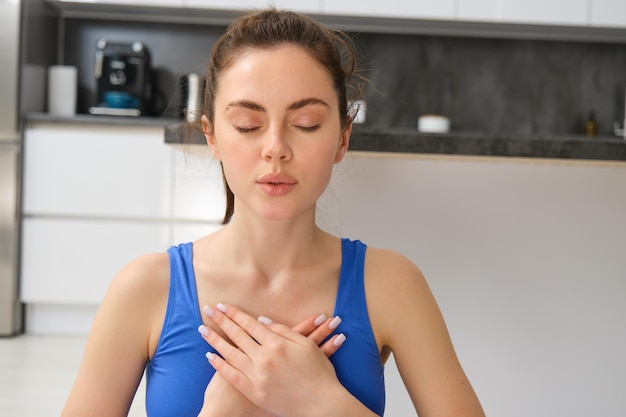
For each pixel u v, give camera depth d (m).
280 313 0.86
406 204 1.64
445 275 1.64
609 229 1.65
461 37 4.22
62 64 4.14
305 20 0.82
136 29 4.16
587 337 1.65
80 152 3.56
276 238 0.85
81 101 4.14
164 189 3.57
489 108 4.23
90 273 3.57
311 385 0.80
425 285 0.92
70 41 4.14
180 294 0.86
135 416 2.21
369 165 1.64
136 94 3.84
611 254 1.65
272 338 0.82
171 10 3.95
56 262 3.56
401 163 1.64
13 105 3.47
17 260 3.54
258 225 0.84
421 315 0.89
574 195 1.65
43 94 3.85
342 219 1.64
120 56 3.81
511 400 1.65
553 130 4.23
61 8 4.03
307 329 0.85
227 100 0.79
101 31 4.15
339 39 0.86
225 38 0.83
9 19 3.46
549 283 1.65
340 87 0.83
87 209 3.56
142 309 0.86
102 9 4.01
